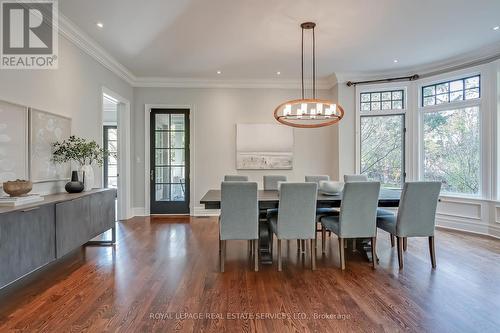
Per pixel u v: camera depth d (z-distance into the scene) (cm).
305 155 607
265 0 302
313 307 223
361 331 192
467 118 464
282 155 600
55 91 336
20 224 221
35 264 237
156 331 191
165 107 588
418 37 396
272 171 602
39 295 242
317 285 263
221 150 598
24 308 221
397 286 260
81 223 306
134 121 585
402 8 321
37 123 305
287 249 377
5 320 204
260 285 263
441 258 334
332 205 331
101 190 361
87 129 406
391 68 525
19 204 240
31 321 203
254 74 560
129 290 251
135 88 585
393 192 381
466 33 385
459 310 218
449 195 483
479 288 256
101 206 354
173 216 584
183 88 592
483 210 441
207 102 595
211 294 245
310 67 521
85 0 298
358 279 277
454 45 424
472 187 459
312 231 303
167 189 598
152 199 594
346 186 297
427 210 303
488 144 434
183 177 598
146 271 296
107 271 295
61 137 345
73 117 372
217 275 286
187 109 595
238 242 403
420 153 519
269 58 473
